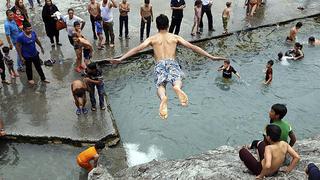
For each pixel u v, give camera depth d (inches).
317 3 744.3
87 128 418.0
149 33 592.4
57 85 482.0
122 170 351.9
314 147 343.9
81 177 377.7
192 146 423.2
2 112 436.8
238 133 444.5
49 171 383.9
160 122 455.8
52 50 552.4
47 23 535.5
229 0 740.0
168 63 227.0
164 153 411.5
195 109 478.3
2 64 466.0
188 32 621.6
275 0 750.5
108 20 544.7
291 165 278.1
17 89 473.1
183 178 297.0
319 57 586.6
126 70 542.9
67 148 406.3
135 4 706.2
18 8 525.0
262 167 280.1
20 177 378.0
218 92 508.7
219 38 618.8
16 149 406.9
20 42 443.8
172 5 573.6
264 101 494.6
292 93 510.0
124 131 441.1
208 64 562.6
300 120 465.1
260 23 657.6
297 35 644.1
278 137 267.7
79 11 663.1
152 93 503.2
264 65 565.6
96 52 553.3
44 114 435.5
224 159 327.9
